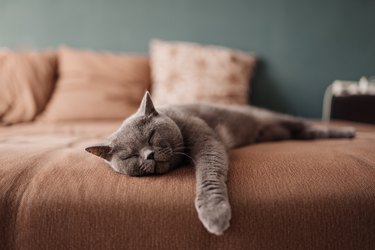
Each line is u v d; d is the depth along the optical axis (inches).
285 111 87.4
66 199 27.7
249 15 85.0
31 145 40.5
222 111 47.8
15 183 29.4
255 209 27.1
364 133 54.1
